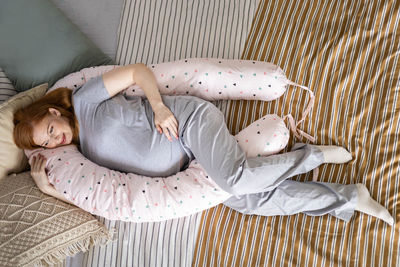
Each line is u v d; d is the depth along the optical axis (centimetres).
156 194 149
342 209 148
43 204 147
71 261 159
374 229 148
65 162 151
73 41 177
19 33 171
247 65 159
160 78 164
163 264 157
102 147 154
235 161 141
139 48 188
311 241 151
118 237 160
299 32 177
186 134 148
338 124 162
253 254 153
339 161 157
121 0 193
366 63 165
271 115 156
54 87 170
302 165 147
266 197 151
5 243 139
